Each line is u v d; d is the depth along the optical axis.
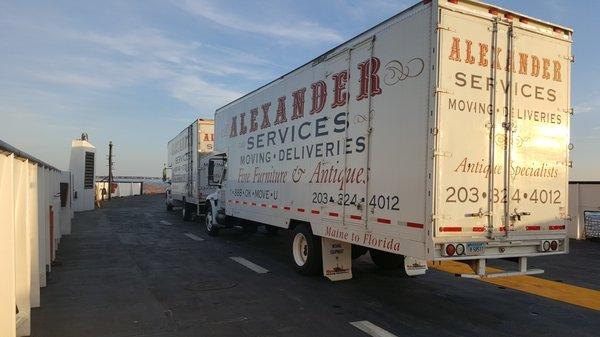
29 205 6.11
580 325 5.88
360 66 6.72
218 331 5.46
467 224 5.40
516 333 5.54
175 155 24.55
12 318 4.63
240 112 11.95
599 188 14.67
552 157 6.08
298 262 8.75
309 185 8.12
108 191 40.56
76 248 12.04
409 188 5.57
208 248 12.15
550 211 6.05
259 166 10.50
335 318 6.02
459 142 5.37
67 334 5.31
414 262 8.36
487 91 5.58
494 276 5.72
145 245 12.66
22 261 5.33
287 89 9.17
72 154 26.50
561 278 8.74
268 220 9.88
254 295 7.15
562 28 6.17
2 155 4.58
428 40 5.38
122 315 6.07
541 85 6.02
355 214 6.69
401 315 6.21
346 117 7.03
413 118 5.57
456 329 5.65
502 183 5.68
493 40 5.65
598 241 14.51
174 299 6.89
